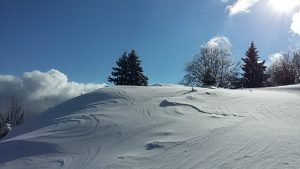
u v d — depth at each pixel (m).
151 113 15.37
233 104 16.56
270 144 10.12
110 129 13.65
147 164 9.85
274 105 16.22
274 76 69.44
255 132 11.48
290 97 18.73
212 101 17.19
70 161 11.26
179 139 11.43
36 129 17.41
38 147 13.09
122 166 9.93
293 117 13.78
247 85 64.88
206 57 58.50
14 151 13.39
